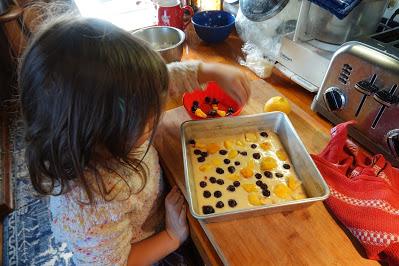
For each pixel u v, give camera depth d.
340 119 0.71
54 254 1.17
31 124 0.38
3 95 1.60
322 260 0.48
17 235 1.23
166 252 0.61
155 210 0.65
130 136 0.39
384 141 0.61
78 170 0.39
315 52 0.77
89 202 0.43
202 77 0.74
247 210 0.52
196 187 0.62
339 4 0.65
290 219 0.54
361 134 0.66
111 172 0.43
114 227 0.48
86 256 0.49
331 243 0.51
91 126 0.35
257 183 0.64
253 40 0.99
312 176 0.59
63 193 0.43
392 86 0.56
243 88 0.70
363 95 0.62
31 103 0.36
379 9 0.71
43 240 1.21
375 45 0.61
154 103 0.39
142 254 0.59
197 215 0.51
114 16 1.24
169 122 0.77
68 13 0.42
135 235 0.63
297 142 0.65
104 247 0.48
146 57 0.37
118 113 0.36
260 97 0.83
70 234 0.47
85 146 0.37
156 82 0.38
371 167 0.58
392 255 0.46
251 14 0.91
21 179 1.43
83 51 0.33
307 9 0.75
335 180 0.57
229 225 0.53
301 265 0.48
